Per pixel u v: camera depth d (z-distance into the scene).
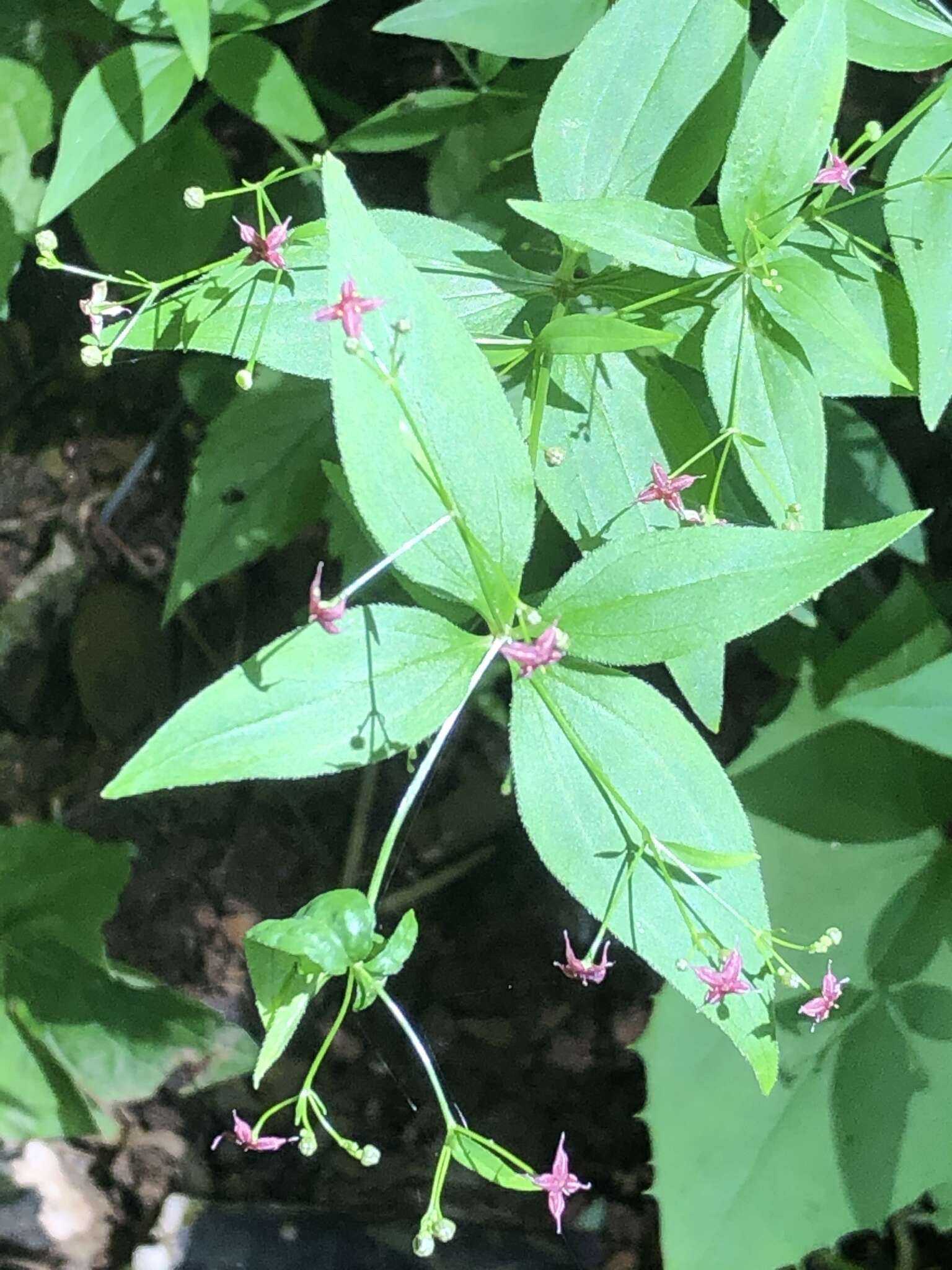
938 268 0.18
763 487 0.18
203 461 0.23
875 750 0.23
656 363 0.18
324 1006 0.27
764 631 0.24
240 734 0.16
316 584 0.16
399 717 0.16
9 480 0.29
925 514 0.16
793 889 0.23
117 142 0.19
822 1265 0.25
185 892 0.28
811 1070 0.22
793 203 0.18
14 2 0.22
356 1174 0.27
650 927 0.17
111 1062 0.26
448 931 0.27
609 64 0.18
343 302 0.15
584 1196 0.26
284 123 0.20
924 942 0.23
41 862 0.26
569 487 0.18
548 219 0.17
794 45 0.17
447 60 0.25
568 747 0.17
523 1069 0.27
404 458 0.16
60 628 0.29
